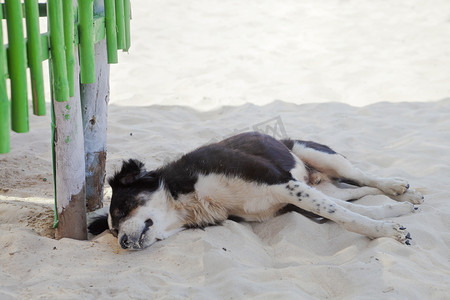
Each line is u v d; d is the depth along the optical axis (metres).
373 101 8.12
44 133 6.96
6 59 3.11
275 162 4.48
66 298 3.18
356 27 12.38
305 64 10.07
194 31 12.48
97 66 4.62
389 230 3.94
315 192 4.24
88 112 4.67
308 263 3.71
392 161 5.79
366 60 10.10
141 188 4.18
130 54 10.80
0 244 3.92
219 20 13.40
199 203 4.29
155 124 7.33
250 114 7.63
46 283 3.36
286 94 8.55
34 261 3.69
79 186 4.13
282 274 3.49
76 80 3.93
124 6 4.73
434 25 12.27
